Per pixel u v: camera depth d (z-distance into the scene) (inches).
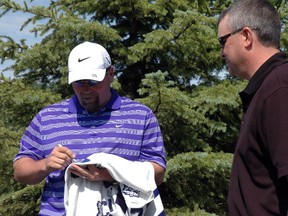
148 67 237.0
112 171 90.3
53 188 98.0
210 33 208.4
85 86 96.0
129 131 98.7
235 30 78.6
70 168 91.3
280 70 71.4
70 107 101.4
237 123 235.0
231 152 244.4
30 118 226.1
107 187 93.0
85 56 96.3
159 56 229.3
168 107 201.6
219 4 265.9
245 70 79.0
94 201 91.9
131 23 234.5
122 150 97.7
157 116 207.9
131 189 91.9
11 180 222.5
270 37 76.8
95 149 97.0
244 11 77.8
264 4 77.9
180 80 245.3
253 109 72.2
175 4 226.7
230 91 211.6
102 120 99.3
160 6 220.2
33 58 213.3
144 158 100.4
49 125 100.7
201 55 228.7
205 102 213.6
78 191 93.0
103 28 209.2
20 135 217.3
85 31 207.0
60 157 91.0
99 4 228.2
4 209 224.1
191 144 222.4
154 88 192.2
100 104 99.6
